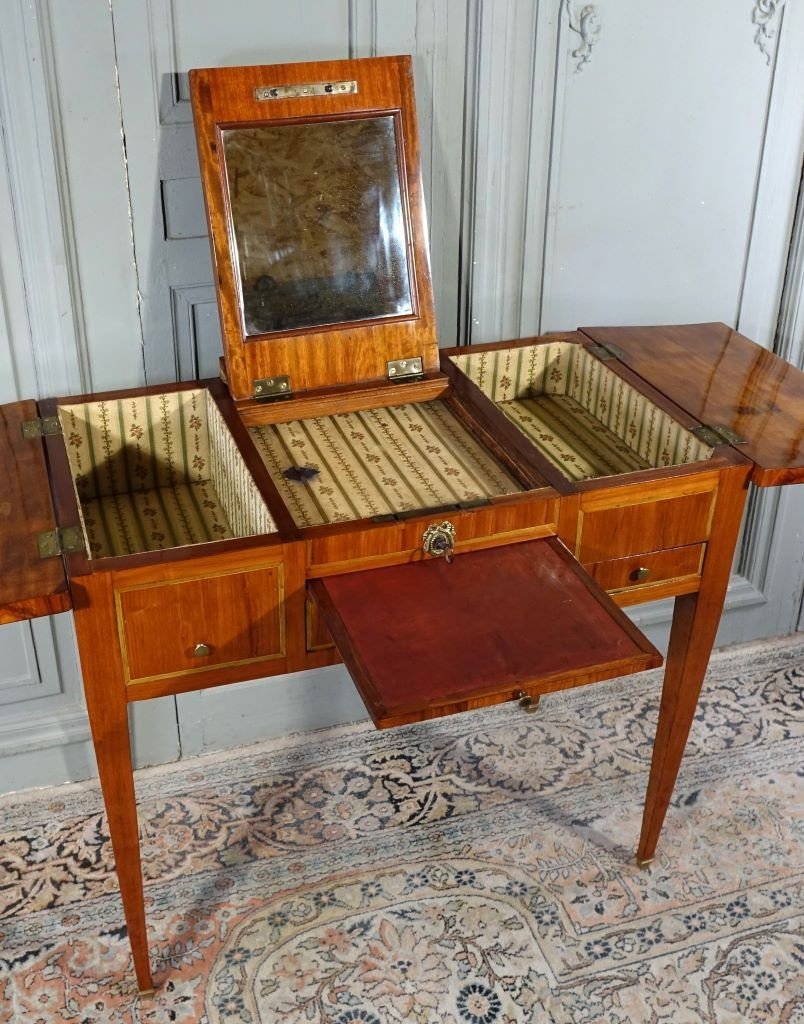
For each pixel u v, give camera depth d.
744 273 2.67
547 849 2.46
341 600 1.78
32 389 2.25
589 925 2.29
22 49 1.95
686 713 2.26
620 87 2.36
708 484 2.00
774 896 2.36
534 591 1.80
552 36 2.26
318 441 2.12
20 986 2.17
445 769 2.67
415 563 1.87
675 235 2.57
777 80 2.45
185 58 2.07
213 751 2.73
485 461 2.08
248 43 2.10
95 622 1.74
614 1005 2.13
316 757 2.70
